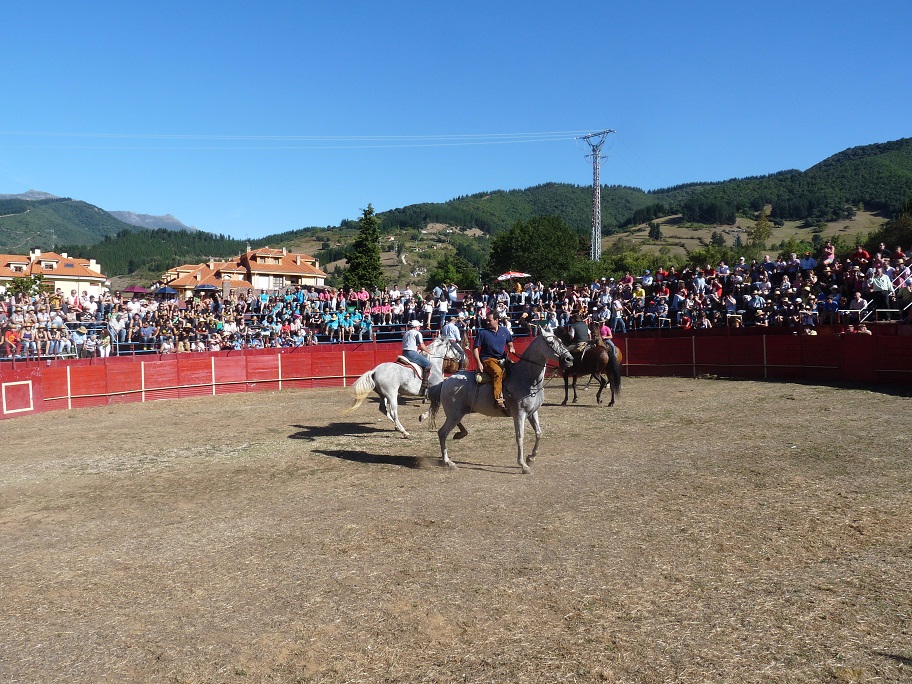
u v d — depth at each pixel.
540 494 10.43
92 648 6.13
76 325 31.03
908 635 5.77
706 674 5.29
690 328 29.03
